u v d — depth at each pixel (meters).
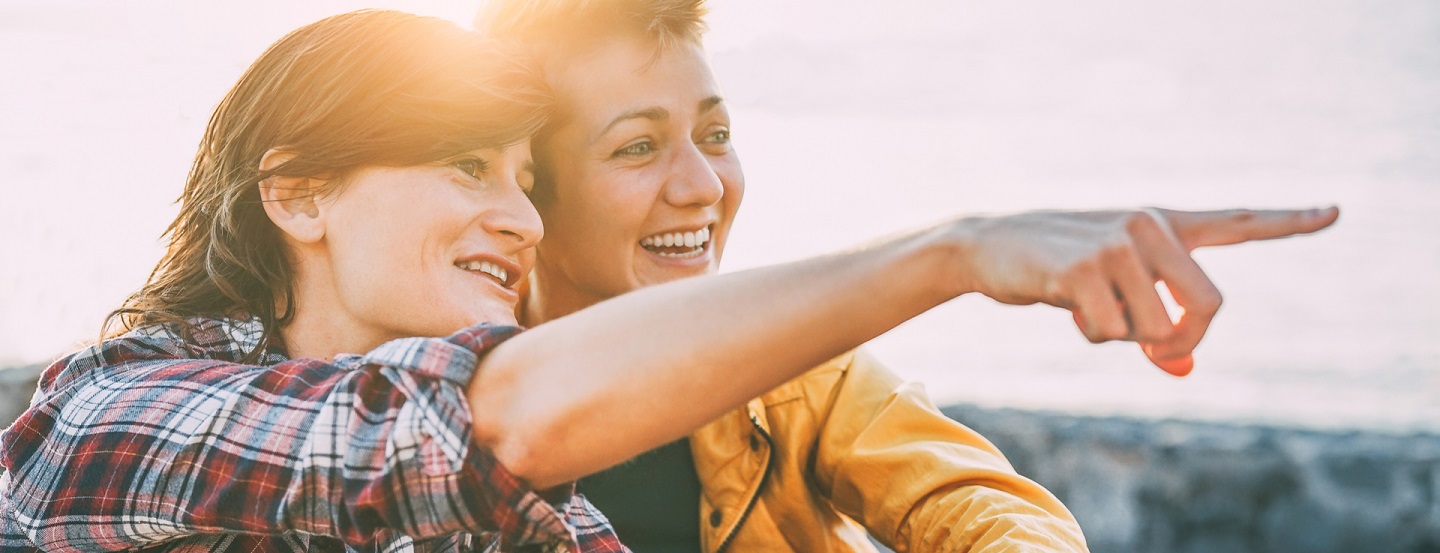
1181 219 0.72
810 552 1.86
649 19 1.72
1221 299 0.68
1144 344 0.69
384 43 1.19
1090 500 5.28
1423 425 6.95
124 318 1.39
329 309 1.25
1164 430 5.35
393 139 1.16
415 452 0.85
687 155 1.74
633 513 1.83
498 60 1.26
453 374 0.86
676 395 0.79
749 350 0.78
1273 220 0.70
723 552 1.83
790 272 0.80
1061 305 0.71
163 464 1.01
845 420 1.87
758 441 1.82
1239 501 5.25
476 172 1.24
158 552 1.15
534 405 0.82
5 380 4.53
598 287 1.80
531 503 0.83
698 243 1.81
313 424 0.95
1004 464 1.83
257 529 0.96
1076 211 0.74
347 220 1.18
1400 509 5.18
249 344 1.27
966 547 1.66
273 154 1.20
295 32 1.27
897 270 0.76
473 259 1.21
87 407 1.12
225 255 1.28
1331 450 5.31
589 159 1.73
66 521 1.09
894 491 1.78
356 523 0.88
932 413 1.87
